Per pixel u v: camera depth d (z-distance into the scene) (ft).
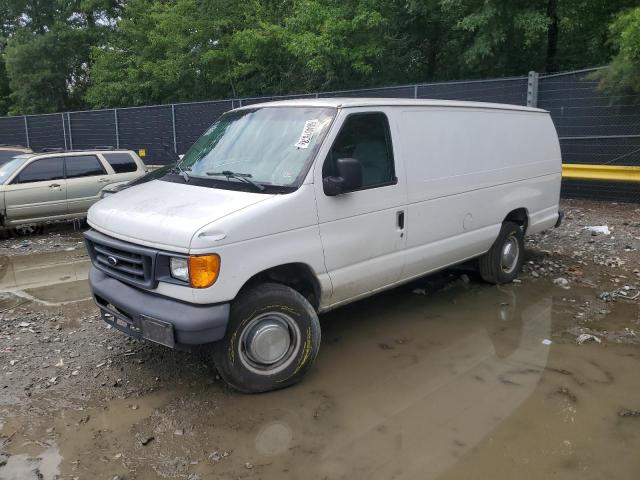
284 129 15.19
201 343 12.22
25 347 16.48
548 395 13.38
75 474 10.78
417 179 16.60
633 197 35.88
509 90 38.37
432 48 63.77
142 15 79.25
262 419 12.53
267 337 13.28
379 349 16.11
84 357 15.75
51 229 36.47
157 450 11.49
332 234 14.29
